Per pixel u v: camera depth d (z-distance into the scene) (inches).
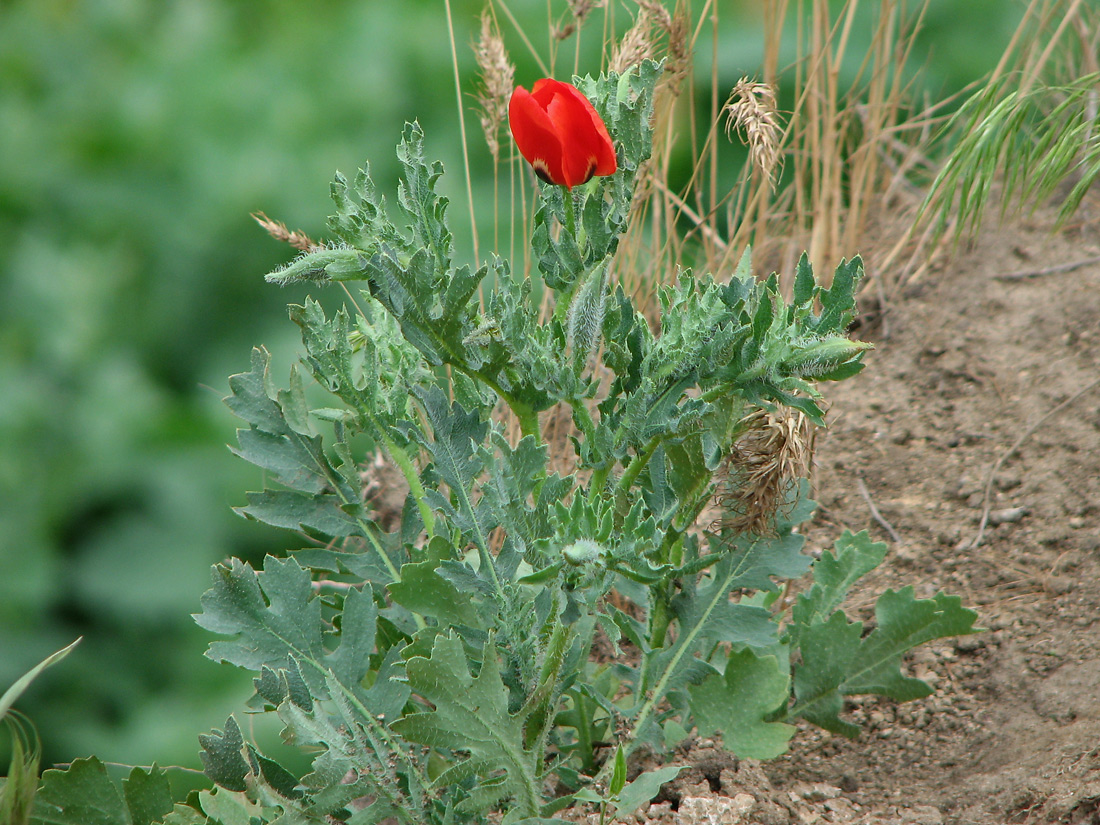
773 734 88.5
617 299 88.7
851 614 93.5
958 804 88.4
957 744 90.0
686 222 120.6
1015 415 97.3
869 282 102.8
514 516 85.9
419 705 90.2
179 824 87.4
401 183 87.1
